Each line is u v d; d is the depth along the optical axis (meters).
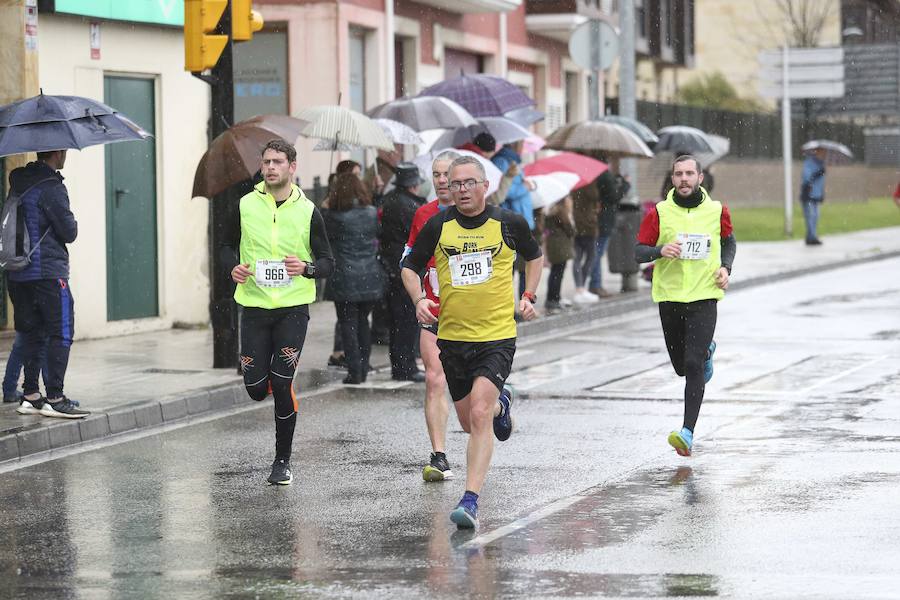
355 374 36.16
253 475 25.27
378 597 17.22
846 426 28.73
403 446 27.88
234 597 17.34
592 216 53.28
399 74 67.12
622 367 38.78
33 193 29.20
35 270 29.14
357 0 60.66
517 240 22.17
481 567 18.61
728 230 26.97
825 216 122.31
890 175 167.25
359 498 23.17
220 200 36.44
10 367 30.39
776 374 36.47
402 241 35.91
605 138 52.34
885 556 18.73
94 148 44.03
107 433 29.61
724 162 121.75
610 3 90.00
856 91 160.75
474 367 21.97
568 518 21.36
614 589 17.38
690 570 18.22
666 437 28.06
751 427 28.89
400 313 36.66
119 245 45.47
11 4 41.28
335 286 35.53
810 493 22.67
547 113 86.19
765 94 90.25
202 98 48.53
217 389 33.31
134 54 45.81
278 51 59.78
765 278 65.12
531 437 28.19
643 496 22.77
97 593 17.66
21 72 41.47
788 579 17.66
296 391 35.50
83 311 43.75
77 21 43.53
